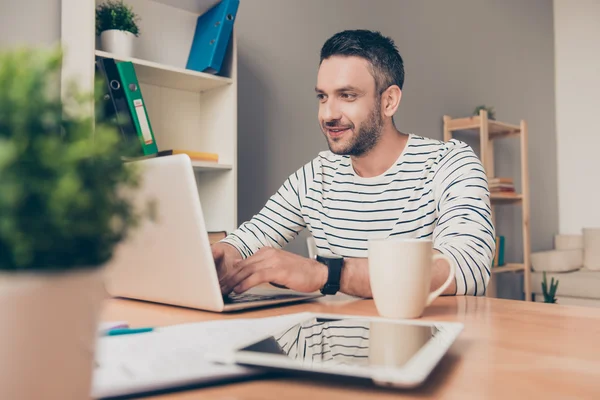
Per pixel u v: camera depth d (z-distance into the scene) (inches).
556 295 151.0
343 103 52.7
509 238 158.9
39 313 9.1
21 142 8.1
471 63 144.9
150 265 29.4
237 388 15.1
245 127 91.4
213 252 37.7
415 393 14.6
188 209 26.0
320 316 23.0
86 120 9.1
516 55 164.4
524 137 144.9
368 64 52.1
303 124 101.6
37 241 8.5
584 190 177.6
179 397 14.3
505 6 160.1
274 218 57.9
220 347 18.2
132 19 76.5
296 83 100.4
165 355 16.9
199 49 80.4
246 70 91.8
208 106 84.5
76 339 9.8
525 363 17.8
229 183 79.0
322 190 57.1
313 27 103.8
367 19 114.7
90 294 10.0
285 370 15.2
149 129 67.6
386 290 26.6
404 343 17.8
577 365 17.6
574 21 180.4
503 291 156.4
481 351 19.6
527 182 144.9
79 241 9.4
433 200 51.3
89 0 64.0
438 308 30.0
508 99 160.1
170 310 29.4
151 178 26.8
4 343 8.8
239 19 91.0
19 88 8.4
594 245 159.2
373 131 53.0
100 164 9.2
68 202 8.4
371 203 53.8
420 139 55.2
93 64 63.9
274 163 96.0
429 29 130.9
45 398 9.4
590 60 177.0
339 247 54.7
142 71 72.5
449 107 135.9
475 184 46.1
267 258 32.4
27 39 67.7
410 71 124.7
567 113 181.6
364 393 14.6
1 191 7.9
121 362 15.9
